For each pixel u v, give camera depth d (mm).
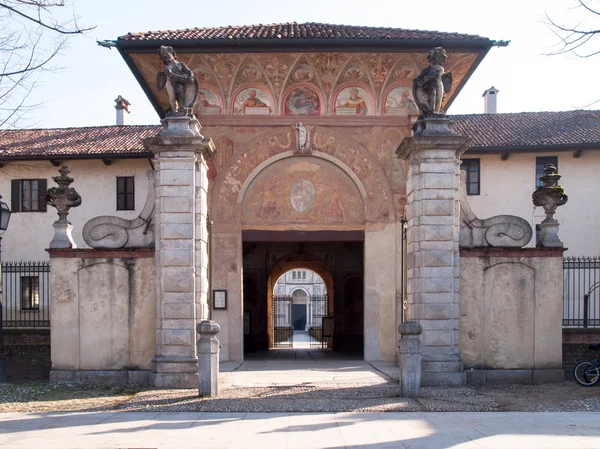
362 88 18547
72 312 14305
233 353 18031
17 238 29047
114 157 28219
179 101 14547
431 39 17250
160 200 13977
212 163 18219
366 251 18156
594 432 9398
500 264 14430
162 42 17016
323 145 18328
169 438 9062
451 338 13898
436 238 14094
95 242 14398
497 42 17359
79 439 9023
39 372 16844
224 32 18422
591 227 27812
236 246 18125
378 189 18266
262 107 18422
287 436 9172
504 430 9531
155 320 14094
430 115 14562
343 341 29172
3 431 9578
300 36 17469
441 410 11125
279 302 58469
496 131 28766
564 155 28109
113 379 14094
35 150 28609
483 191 28297
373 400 11859
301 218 18297
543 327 14367
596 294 26938
